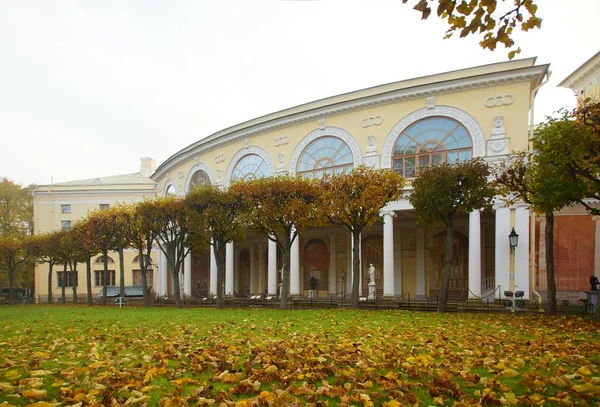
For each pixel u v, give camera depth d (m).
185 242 25.17
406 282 29.11
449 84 23.77
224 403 4.12
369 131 26.34
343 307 21.47
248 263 39.28
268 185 21.23
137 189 49.09
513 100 22.61
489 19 5.32
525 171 16.06
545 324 11.78
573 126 12.39
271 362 5.81
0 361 6.21
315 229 33.09
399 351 6.74
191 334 9.47
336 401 4.29
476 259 22.45
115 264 47.88
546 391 4.48
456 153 23.78
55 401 4.26
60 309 23.22
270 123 30.20
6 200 48.88
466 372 5.13
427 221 17.69
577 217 24.95
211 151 35.06
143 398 4.32
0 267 43.16
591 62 28.05
